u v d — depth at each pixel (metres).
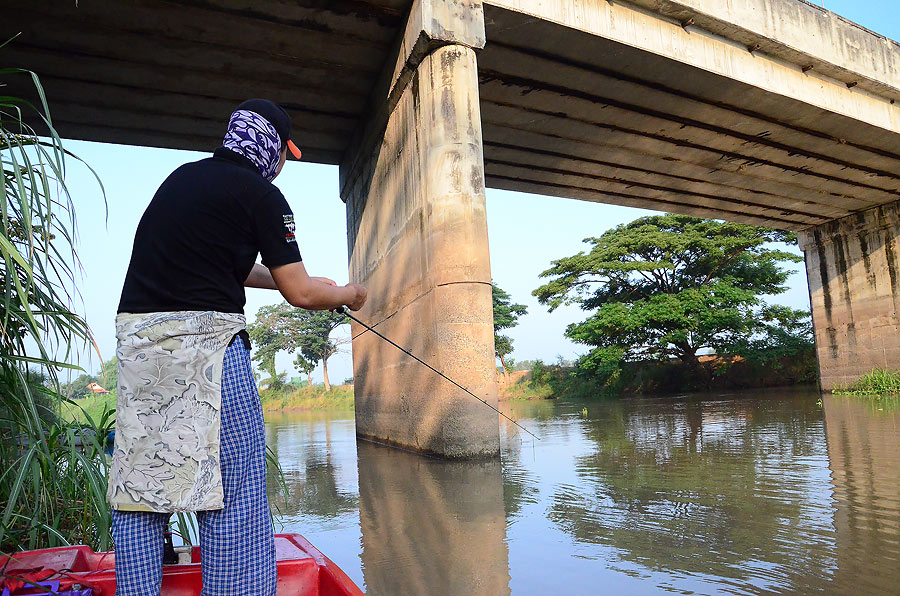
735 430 8.48
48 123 2.10
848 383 19.02
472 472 5.89
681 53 10.20
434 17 7.56
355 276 12.62
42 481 2.44
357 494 4.98
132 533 1.31
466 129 7.57
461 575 2.64
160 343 1.33
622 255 27.33
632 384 26.53
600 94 11.19
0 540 2.08
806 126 13.13
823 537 3.01
